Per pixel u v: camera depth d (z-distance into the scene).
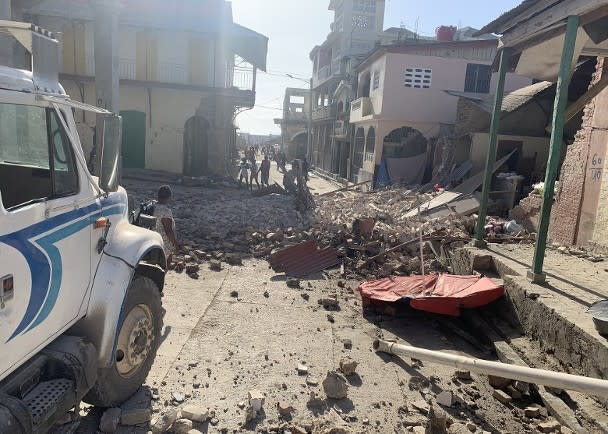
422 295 6.30
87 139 16.00
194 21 21.55
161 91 22.02
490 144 7.92
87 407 3.95
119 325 3.58
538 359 4.99
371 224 9.73
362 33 34.81
